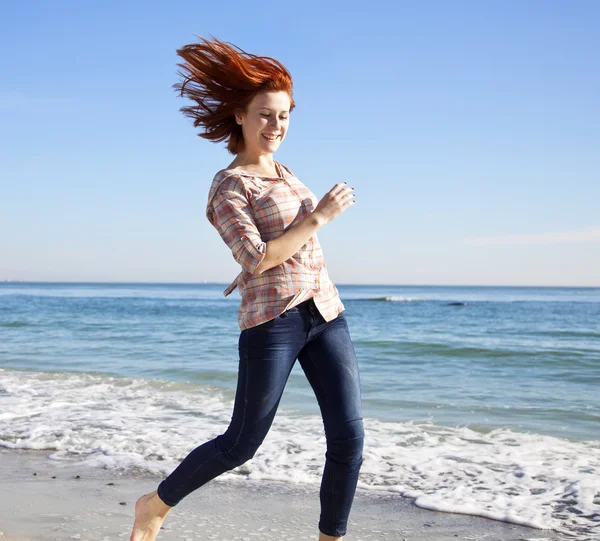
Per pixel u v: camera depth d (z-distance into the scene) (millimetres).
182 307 38094
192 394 7293
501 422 6039
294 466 4168
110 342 14438
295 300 2254
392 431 5484
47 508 3361
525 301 61312
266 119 2387
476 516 3291
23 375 8805
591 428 5789
